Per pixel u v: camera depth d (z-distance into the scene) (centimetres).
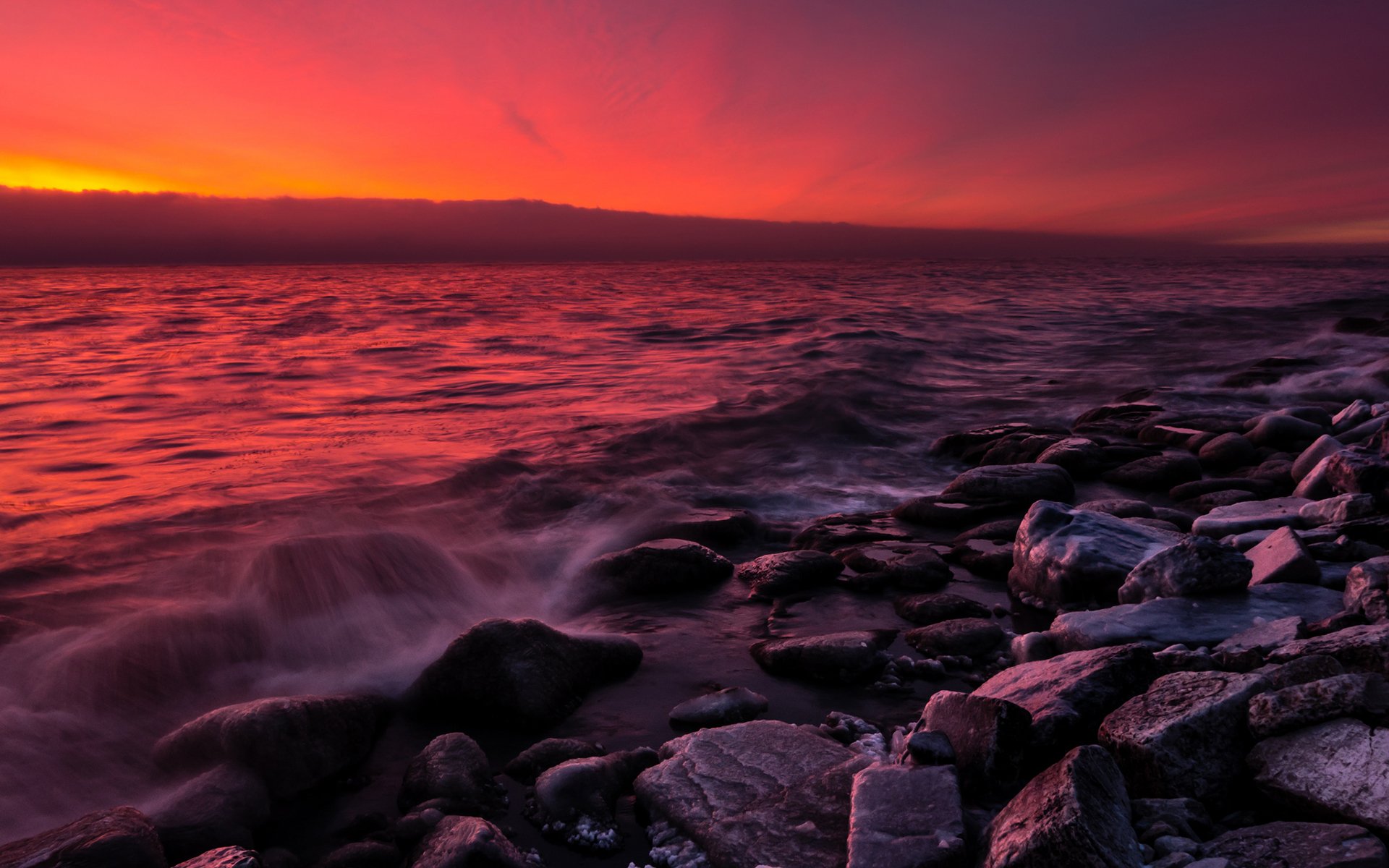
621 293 6769
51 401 1880
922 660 546
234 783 399
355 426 1612
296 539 748
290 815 407
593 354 2742
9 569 810
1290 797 288
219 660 593
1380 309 3562
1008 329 3238
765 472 1245
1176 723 321
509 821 381
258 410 1784
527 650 504
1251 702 319
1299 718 304
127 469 1254
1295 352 2333
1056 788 272
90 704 533
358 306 5150
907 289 6612
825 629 621
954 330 3212
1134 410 1389
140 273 15950
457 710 494
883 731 457
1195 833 285
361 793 426
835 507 1049
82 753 478
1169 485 970
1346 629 393
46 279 11988
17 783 445
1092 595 614
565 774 392
